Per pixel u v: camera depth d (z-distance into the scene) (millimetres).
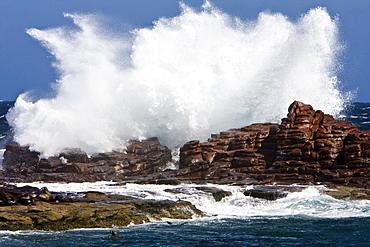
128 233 47344
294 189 63094
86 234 46750
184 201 57188
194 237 46250
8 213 49250
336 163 71500
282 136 74938
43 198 53969
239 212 57656
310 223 52062
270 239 45781
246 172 74625
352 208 58156
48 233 46844
